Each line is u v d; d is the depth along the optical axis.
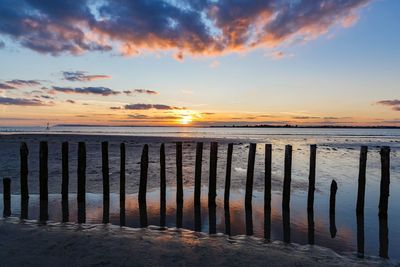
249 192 9.89
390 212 9.95
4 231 6.65
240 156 22.41
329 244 6.98
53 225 7.25
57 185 12.05
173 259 5.41
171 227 7.67
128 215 8.77
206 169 16.25
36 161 16.66
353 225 8.55
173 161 18.38
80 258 5.34
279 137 61.09
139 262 5.24
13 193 10.89
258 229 7.90
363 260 5.93
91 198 10.52
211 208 9.86
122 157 10.22
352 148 33.28
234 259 5.50
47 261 5.20
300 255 5.86
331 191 9.48
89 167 15.48
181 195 10.29
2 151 20.09
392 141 49.03
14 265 5.04
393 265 5.74
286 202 9.74
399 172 17.53
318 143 42.22
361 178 9.56
